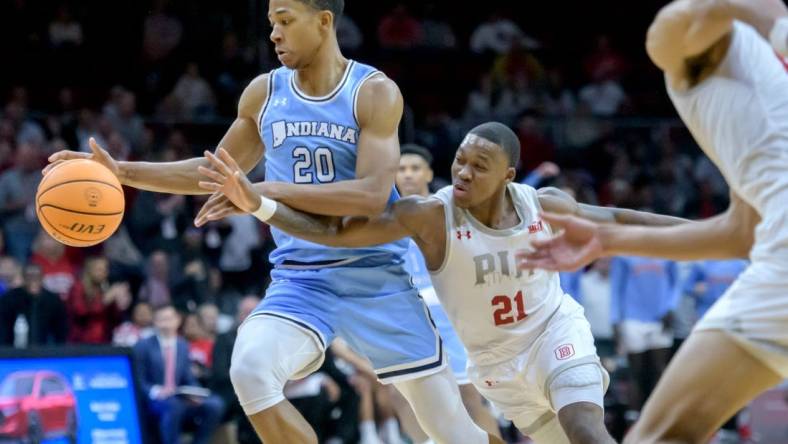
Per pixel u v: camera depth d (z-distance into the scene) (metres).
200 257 18.58
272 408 7.17
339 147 7.41
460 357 9.83
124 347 12.72
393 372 7.73
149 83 24.06
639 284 15.37
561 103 25.52
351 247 7.38
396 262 7.76
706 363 5.29
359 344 7.74
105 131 20.53
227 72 24.48
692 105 5.57
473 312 7.57
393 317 7.68
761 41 5.51
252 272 19.91
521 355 7.64
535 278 7.51
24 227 18.20
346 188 7.07
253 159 8.02
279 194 6.92
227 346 14.75
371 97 7.35
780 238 5.21
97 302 16.50
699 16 5.27
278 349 7.29
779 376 5.32
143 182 7.47
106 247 18.11
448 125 23.12
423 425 7.89
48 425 11.96
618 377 15.19
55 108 23.27
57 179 6.89
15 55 23.38
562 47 28.38
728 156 5.45
